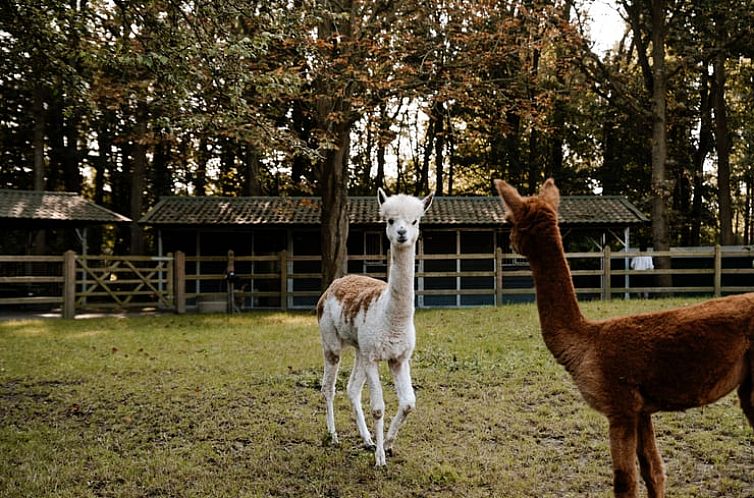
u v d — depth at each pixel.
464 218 18.86
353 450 5.28
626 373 3.04
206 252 19.62
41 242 23.02
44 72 7.49
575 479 4.51
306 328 12.62
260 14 7.87
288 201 20.02
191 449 5.35
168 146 26.20
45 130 27.31
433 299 19.31
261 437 5.63
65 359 9.22
